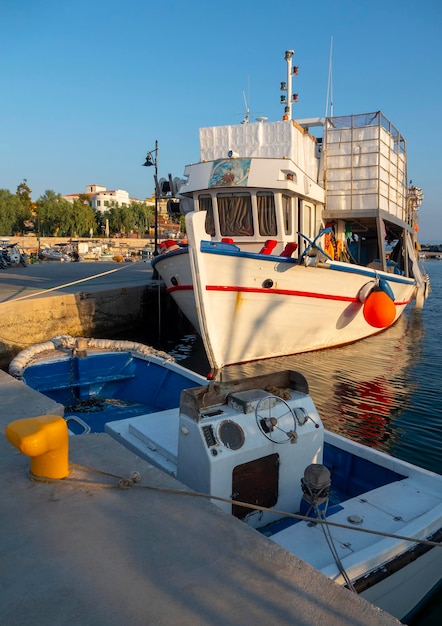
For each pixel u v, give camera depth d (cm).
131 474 338
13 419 465
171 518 289
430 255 9650
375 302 1161
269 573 242
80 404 780
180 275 1159
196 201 1199
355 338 1414
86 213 8912
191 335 1864
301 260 1049
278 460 358
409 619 346
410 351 1384
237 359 1114
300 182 1166
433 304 2745
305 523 328
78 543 263
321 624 208
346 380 1063
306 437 371
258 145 1219
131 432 466
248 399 359
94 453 380
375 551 295
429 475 397
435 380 1078
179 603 218
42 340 1394
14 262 3003
